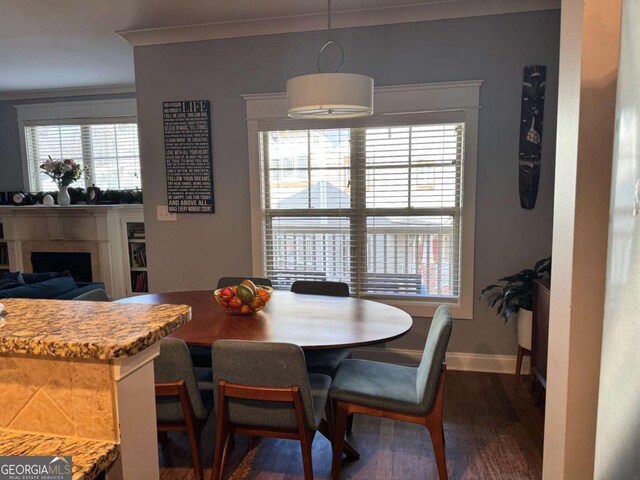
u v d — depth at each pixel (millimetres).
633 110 789
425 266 3375
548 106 3004
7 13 3068
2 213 5398
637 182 774
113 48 3869
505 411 2717
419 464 2221
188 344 2002
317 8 3049
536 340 2752
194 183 3607
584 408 1133
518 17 2990
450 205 3271
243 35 3391
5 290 3238
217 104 3502
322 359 2594
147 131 3643
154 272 3783
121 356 826
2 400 915
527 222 3123
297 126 3387
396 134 3289
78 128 5578
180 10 3059
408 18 3119
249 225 3570
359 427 2584
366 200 3408
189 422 1977
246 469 2205
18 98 5645
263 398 1806
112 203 5441
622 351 832
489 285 3205
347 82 2070
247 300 2354
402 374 2221
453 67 3109
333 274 3533
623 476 835
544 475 1336
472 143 3121
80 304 1120
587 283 1097
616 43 1030
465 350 3320
